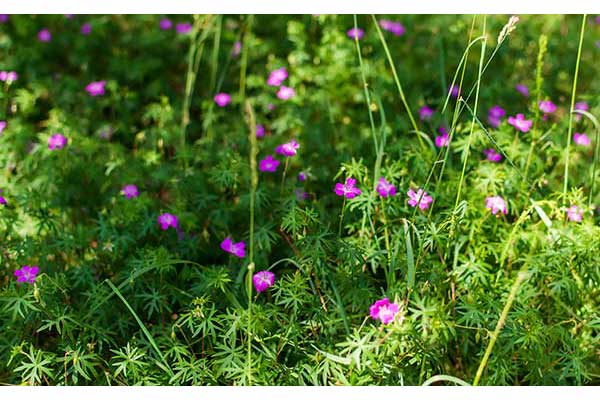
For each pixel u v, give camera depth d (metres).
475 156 1.69
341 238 1.54
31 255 1.55
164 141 1.83
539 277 1.49
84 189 1.75
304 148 1.81
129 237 1.57
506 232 1.55
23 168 1.77
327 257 1.50
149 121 2.00
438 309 1.38
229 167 1.62
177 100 2.00
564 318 1.49
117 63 2.07
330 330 1.46
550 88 2.01
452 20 2.12
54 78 2.07
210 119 1.85
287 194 1.64
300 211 1.50
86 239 1.60
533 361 1.42
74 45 2.15
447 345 1.47
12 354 1.40
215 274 1.49
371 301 1.47
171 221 1.56
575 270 1.49
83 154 1.79
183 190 1.67
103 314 1.49
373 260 1.50
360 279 1.50
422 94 1.96
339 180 1.71
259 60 2.11
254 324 1.43
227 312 1.45
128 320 1.51
